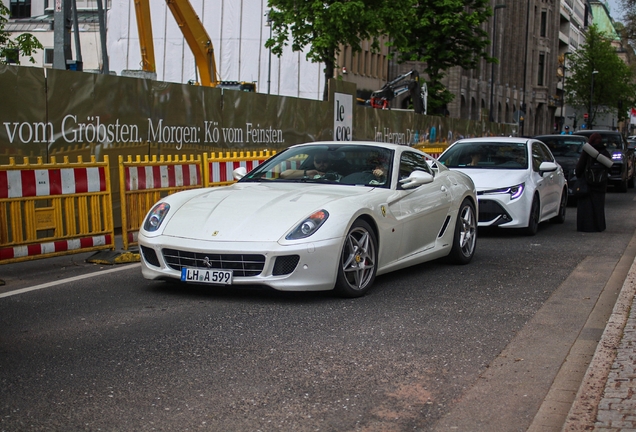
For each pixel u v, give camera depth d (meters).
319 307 6.38
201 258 6.38
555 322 6.11
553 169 12.59
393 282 7.65
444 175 8.72
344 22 26.73
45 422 3.80
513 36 80.38
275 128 16.25
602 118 94.06
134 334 5.44
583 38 137.88
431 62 40.03
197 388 4.34
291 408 4.06
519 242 11.29
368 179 7.57
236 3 52.66
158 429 3.74
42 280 7.56
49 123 10.50
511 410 4.10
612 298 7.11
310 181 7.59
